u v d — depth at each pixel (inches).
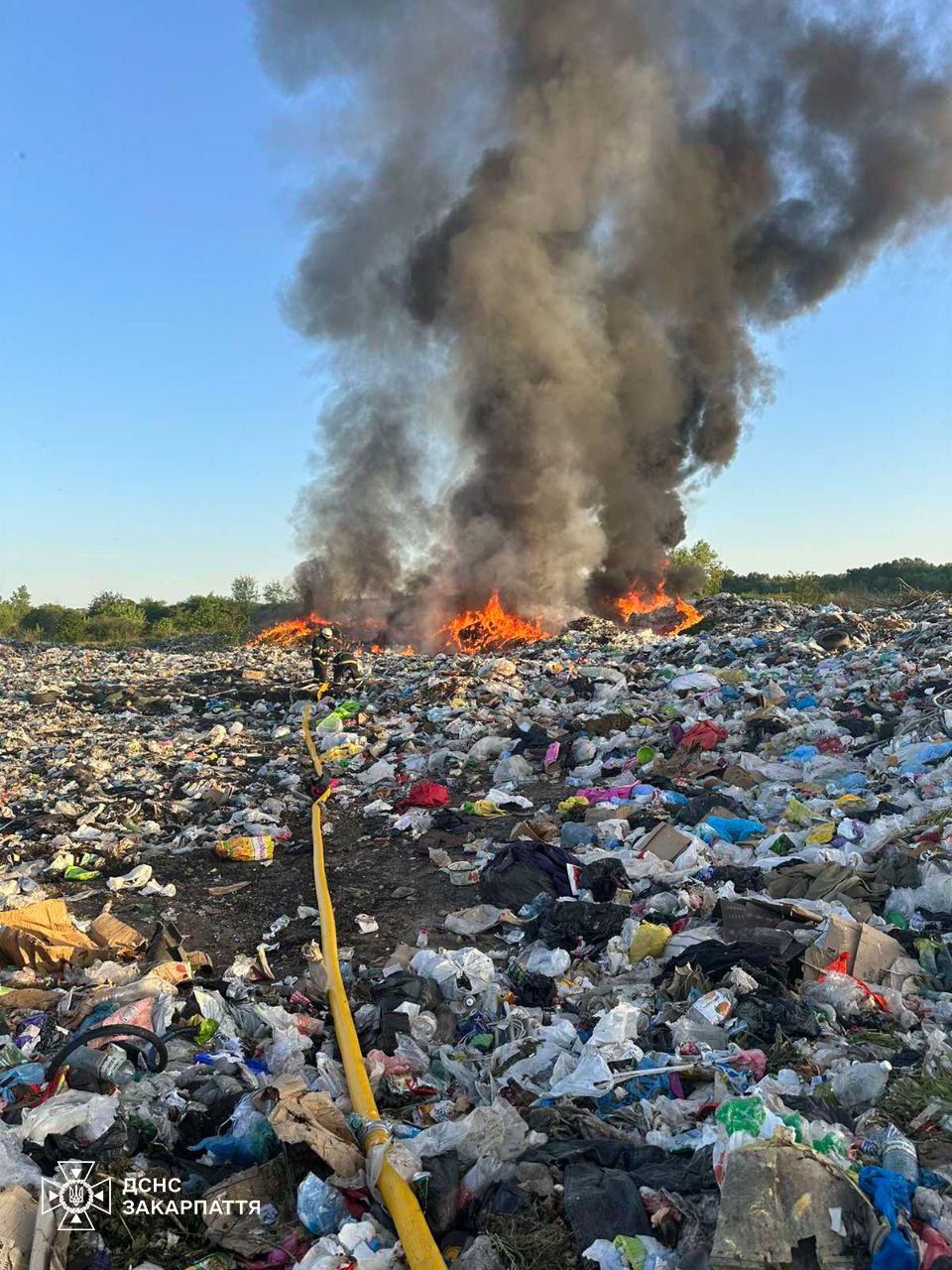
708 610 1081.4
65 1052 204.2
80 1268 147.9
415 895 346.3
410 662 944.9
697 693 604.7
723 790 415.2
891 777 396.8
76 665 1235.2
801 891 291.0
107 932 300.5
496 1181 160.2
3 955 285.7
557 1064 206.5
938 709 464.8
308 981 262.1
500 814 438.0
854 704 530.9
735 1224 132.2
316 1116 175.9
